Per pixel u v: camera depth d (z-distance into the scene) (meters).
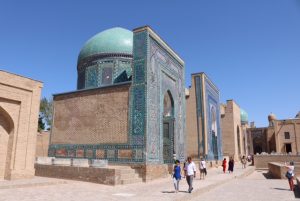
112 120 11.98
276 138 33.94
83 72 16.14
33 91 9.55
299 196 8.08
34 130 9.41
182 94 15.21
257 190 9.29
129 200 6.30
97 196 6.86
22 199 6.10
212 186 9.55
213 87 21.14
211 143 19.08
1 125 8.84
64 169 10.36
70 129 13.27
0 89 8.61
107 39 15.68
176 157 13.50
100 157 11.88
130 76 15.09
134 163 10.88
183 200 6.91
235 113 27.30
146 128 10.95
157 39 12.70
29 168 9.12
